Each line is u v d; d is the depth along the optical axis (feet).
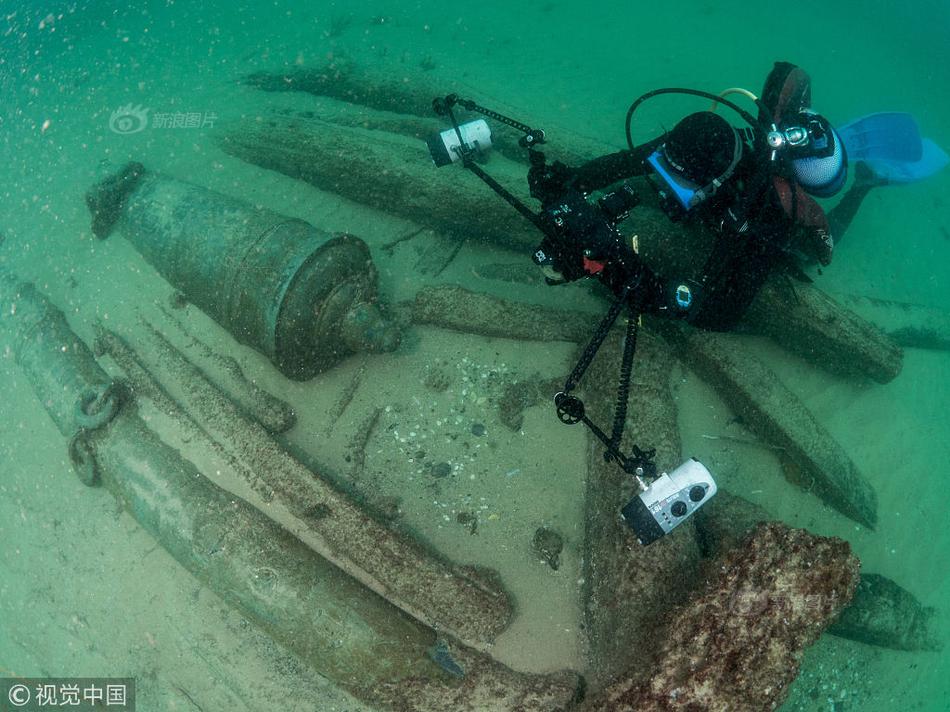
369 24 33.83
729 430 14.20
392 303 16.21
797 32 31.24
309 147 19.15
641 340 13.71
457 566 11.60
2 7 47.11
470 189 16.35
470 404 14.30
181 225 15.17
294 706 11.35
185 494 12.15
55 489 14.93
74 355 15.75
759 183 10.22
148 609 12.86
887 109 26.32
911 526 13.80
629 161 11.36
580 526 12.57
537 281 16.53
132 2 43.80
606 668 9.54
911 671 12.34
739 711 7.64
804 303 14.01
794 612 7.87
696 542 10.43
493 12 33.94
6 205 22.38
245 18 37.37
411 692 10.04
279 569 10.85
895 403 15.47
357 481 13.33
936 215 20.70
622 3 33.99
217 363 15.47
